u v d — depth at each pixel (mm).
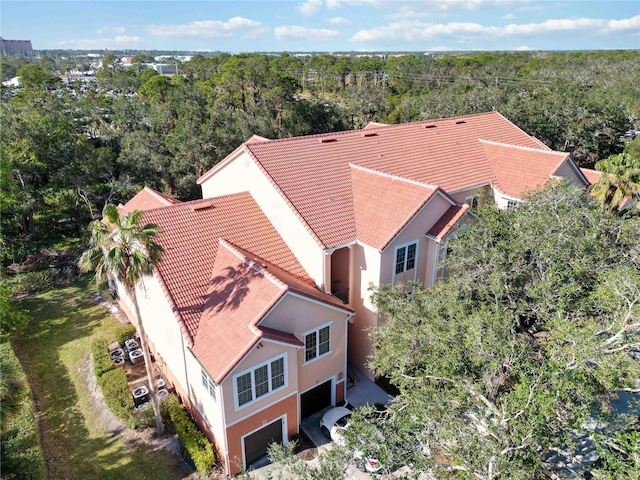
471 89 83438
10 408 16328
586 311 18797
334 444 15305
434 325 17078
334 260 26594
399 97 111188
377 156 31031
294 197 25047
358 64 159000
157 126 59312
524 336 19109
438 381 15938
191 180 50656
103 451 20656
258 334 18031
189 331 19875
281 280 20250
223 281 21625
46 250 40688
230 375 17781
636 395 21594
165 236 23344
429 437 14180
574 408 13617
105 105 85062
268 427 20375
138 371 25938
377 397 24203
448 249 25172
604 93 64250
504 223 22078
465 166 33188
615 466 12570
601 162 31219
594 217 21703
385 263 23516
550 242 20016
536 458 13344
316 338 21297
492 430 13539
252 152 27125
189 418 22016
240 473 19484
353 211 25609
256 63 78312
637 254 20938
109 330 29547
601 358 14375
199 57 161875
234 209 26516
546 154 33188
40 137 40812
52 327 29953
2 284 28875
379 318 24203
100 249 18609
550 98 61500
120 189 44906
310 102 78438
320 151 29531
